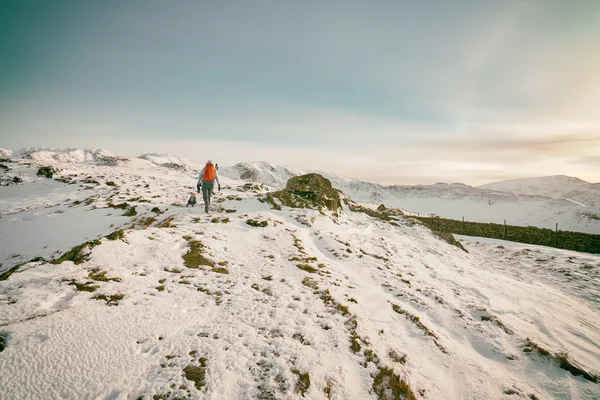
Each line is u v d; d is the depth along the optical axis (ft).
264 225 41.37
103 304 16.33
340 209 70.49
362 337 17.60
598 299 42.80
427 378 15.98
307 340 16.26
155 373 12.20
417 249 53.62
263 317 18.11
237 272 25.27
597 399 17.31
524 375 18.70
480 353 20.71
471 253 72.02
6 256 42.24
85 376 11.31
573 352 23.62
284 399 12.00
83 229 48.42
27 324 13.30
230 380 12.48
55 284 17.28
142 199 65.05
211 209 50.88
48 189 77.97
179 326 15.75
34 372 11.02
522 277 52.60
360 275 31.04
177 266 24.14
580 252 72.59
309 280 25.40
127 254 24.06
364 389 13.58
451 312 25.75
